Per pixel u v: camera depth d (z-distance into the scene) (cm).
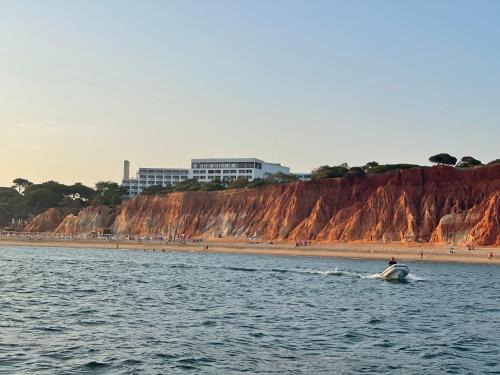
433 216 12850
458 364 2431
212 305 4150
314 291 5228
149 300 4381
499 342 2911
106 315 3569
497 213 11856
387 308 4162
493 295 5212
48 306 3944
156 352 2533
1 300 4225
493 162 15712
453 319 3691
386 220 13112
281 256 11444
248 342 2798
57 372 2183
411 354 2608
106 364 2312
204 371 2252
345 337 2977
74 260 9569
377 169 16575
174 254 11875
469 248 11044
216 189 19500
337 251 11738
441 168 13638
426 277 7019
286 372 2258
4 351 2494
